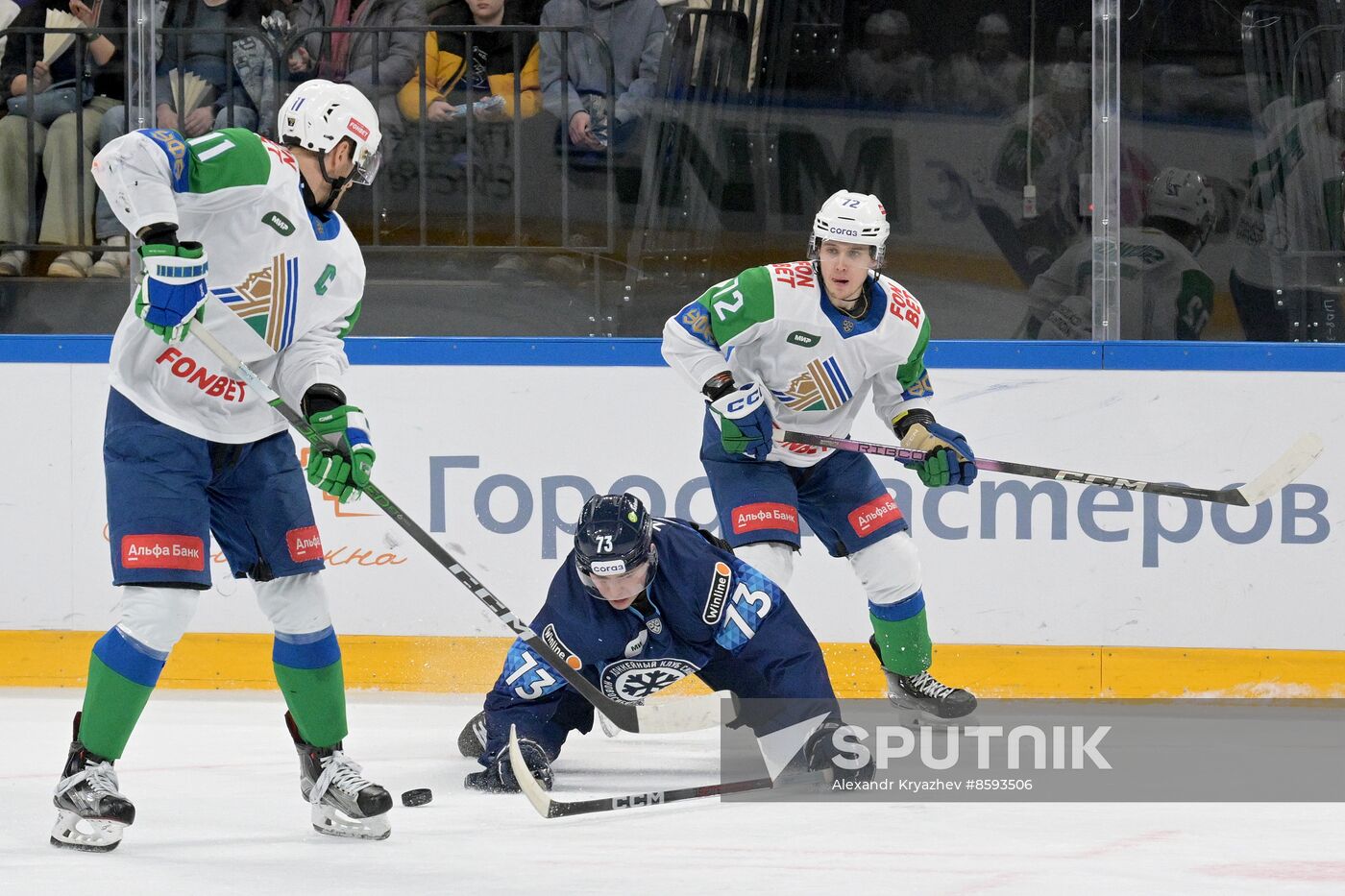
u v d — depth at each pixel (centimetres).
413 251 1833
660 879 916
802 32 1788
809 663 1223
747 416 1385
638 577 1142
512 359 1738
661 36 1797
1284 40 1744
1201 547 1686
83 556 1741
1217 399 1689
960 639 1709
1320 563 1678
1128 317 1780
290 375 1091
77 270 1825
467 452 1742
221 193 1016
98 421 1734
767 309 1409
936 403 1719
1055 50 1756
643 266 1825
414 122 1817
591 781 1284
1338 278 1759
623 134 1808
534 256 1828
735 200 1814
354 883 909
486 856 988
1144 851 999
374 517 1741
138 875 934
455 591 1744
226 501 1080
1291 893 875
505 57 1805
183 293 980
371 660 1750
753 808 1156
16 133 1816
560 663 1136
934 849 1006
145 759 1366
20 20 1811
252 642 1741
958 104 1775
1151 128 1758
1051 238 1777
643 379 1728
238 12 1817
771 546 1407
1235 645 1684
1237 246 1770
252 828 1088
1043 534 1698
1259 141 1756
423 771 1321
